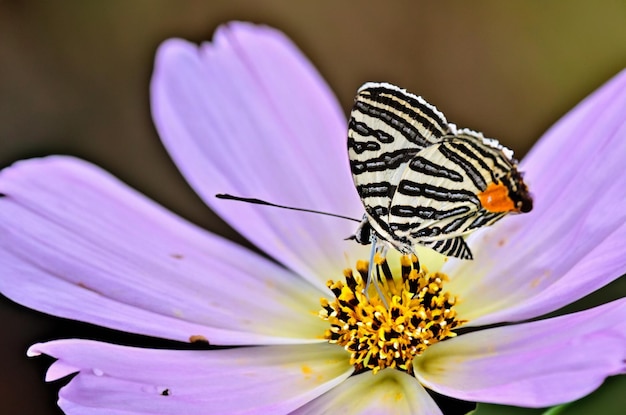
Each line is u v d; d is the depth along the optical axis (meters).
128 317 0.28
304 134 0.31
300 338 0.29
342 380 0.28
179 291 0.29
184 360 0.28
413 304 0.29
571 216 0.29
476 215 0.28
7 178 0.29
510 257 0.29
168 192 0.34
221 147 0.30
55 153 0.34
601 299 0.30
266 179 0.30
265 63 0.31
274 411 0.28
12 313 0.32
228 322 0.29
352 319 0.29
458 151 0.28
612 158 0.28
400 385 0.28
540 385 0.26
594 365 0.26
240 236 0.34
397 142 0.28
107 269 0.29
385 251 0.29
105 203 0.29
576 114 0.29
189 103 0.30
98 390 0.27
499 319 0.29
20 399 0.32
